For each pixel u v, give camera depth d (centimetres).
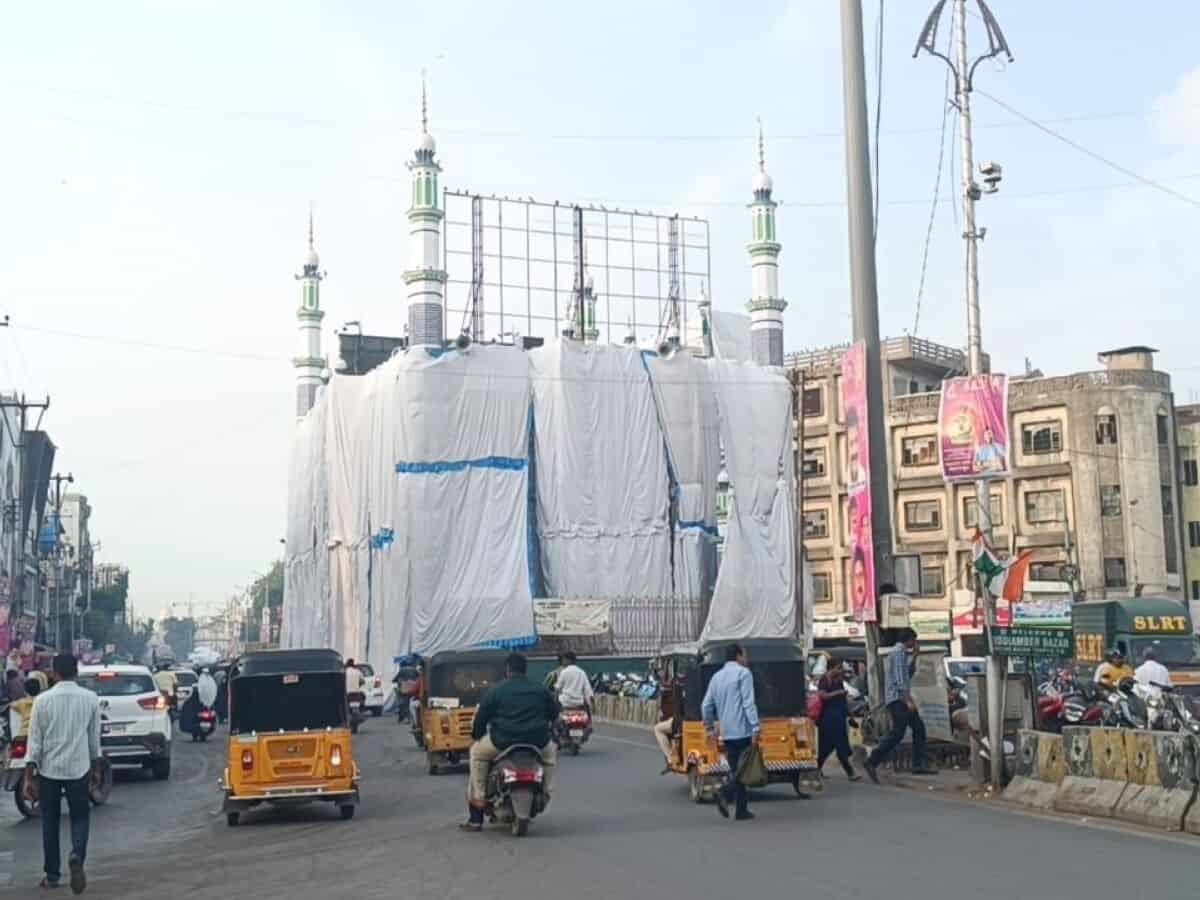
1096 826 1328
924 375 6919
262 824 1616
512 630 5341
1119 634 3212
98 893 1134
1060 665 3256
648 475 5803
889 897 921
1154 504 5553
